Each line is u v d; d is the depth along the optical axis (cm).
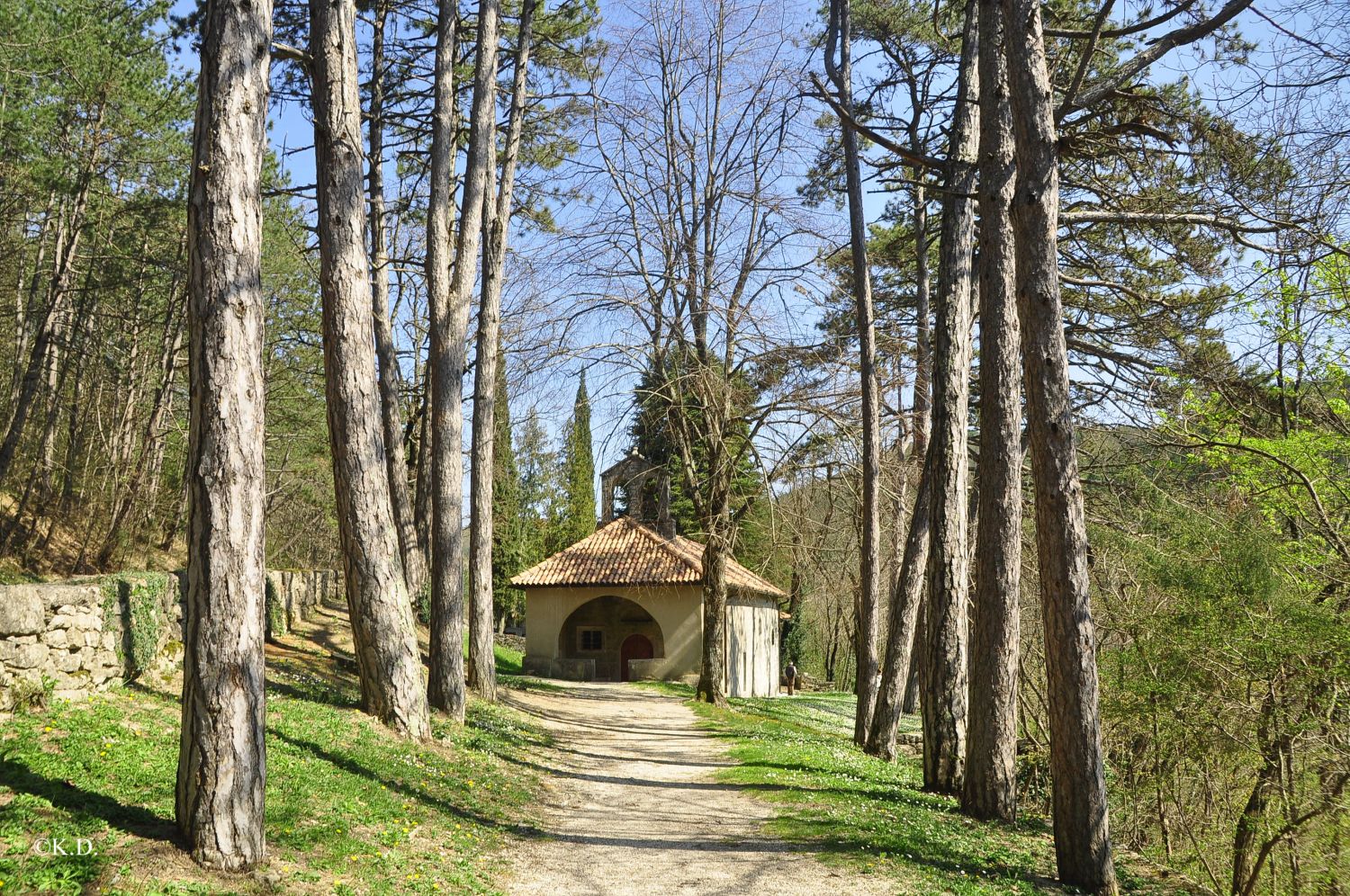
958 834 987
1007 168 1087
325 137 1176
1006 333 1082
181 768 626
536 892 730
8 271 2942
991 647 1100
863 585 1822
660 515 3472
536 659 3275
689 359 1994
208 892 568
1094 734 852
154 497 3139
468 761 1164
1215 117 1169
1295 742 1102
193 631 631
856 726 1819
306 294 2920
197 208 657
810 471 1897
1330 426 1389
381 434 1206
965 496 1312
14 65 1997
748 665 3466
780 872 799
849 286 2034
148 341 3141
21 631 810
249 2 682
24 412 2436
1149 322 1548
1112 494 1770
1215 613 1208
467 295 1593
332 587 2623
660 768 1373
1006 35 928
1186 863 1286
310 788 827
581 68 2072
